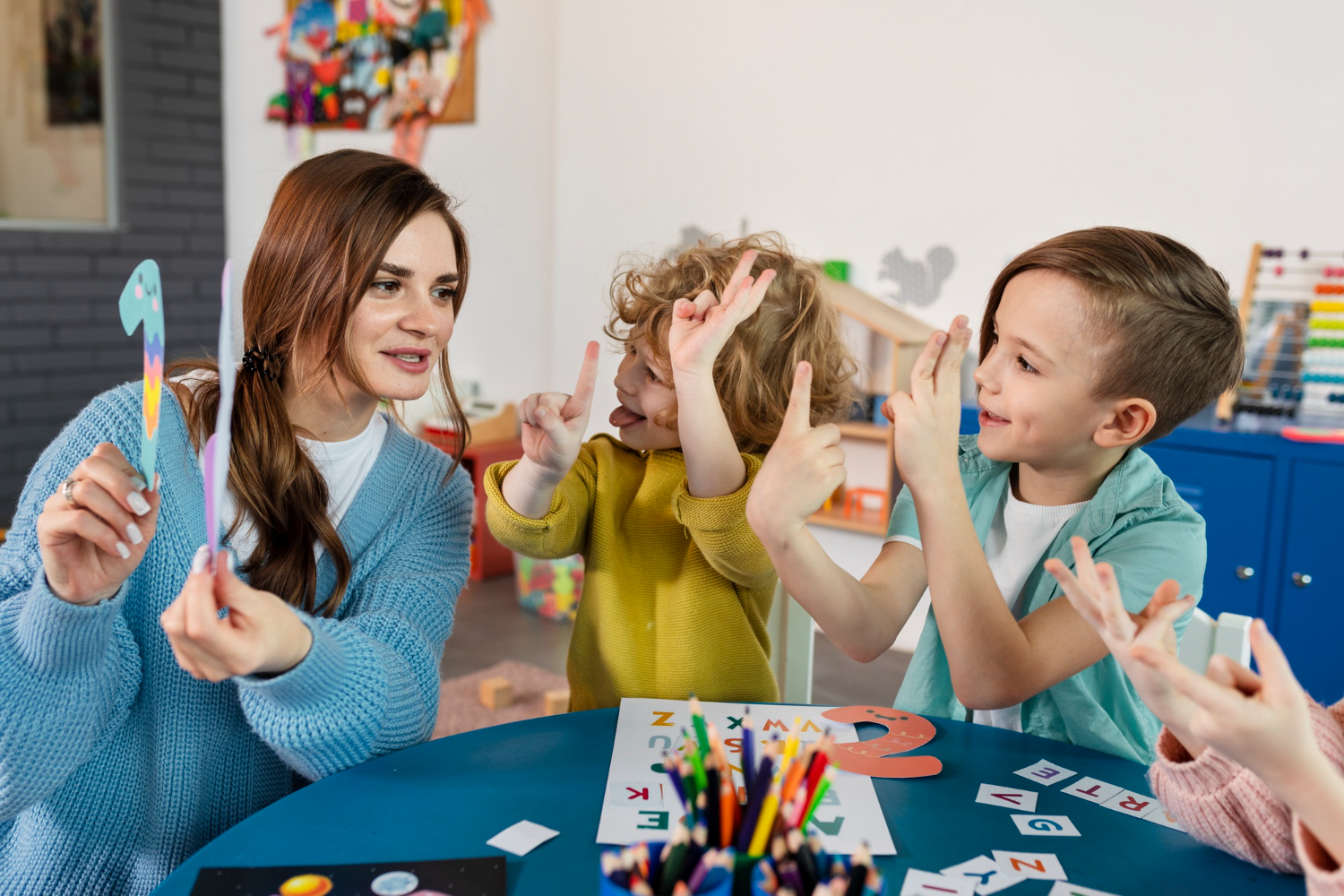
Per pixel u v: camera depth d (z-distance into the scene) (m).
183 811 0.96
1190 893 0.73
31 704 0.85
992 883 0.73
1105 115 2.49
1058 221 2.58
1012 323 0.98
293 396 1.06
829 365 1.23
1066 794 0.87
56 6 3.68
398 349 1.01
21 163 3.67
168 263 4.06
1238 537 2.02
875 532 2.71
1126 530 1.05
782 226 3.03
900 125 2.79
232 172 4.21
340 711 0.87
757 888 0.59
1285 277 2.30
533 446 1.09
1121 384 0.96
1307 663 1.97
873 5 2.79
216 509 0.72
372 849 0.75
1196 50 2.36
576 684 1.21
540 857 0.75
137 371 4.02
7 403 3.70
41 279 3.73
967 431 2.28
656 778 0.87
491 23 3.60
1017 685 0.93
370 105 3.91
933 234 2.77
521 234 3.65
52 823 0.95
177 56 4.00
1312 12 2.22
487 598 3.36
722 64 3.07
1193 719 0.61
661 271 1.24
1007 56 2.61
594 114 3.34
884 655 2.88
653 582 1.18
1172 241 0.99
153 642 0.96
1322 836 0.61
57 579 0.82
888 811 0.83
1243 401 2.28
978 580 0.91
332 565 1.05
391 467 1.11
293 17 3.98
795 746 0.71
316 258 0.98
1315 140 2.25
